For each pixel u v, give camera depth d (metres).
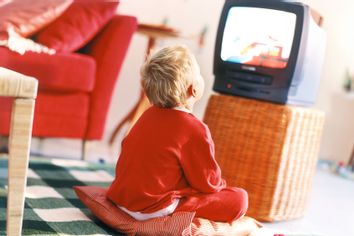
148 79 1.62
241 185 2.06
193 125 1.58
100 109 2.59
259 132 2.04
